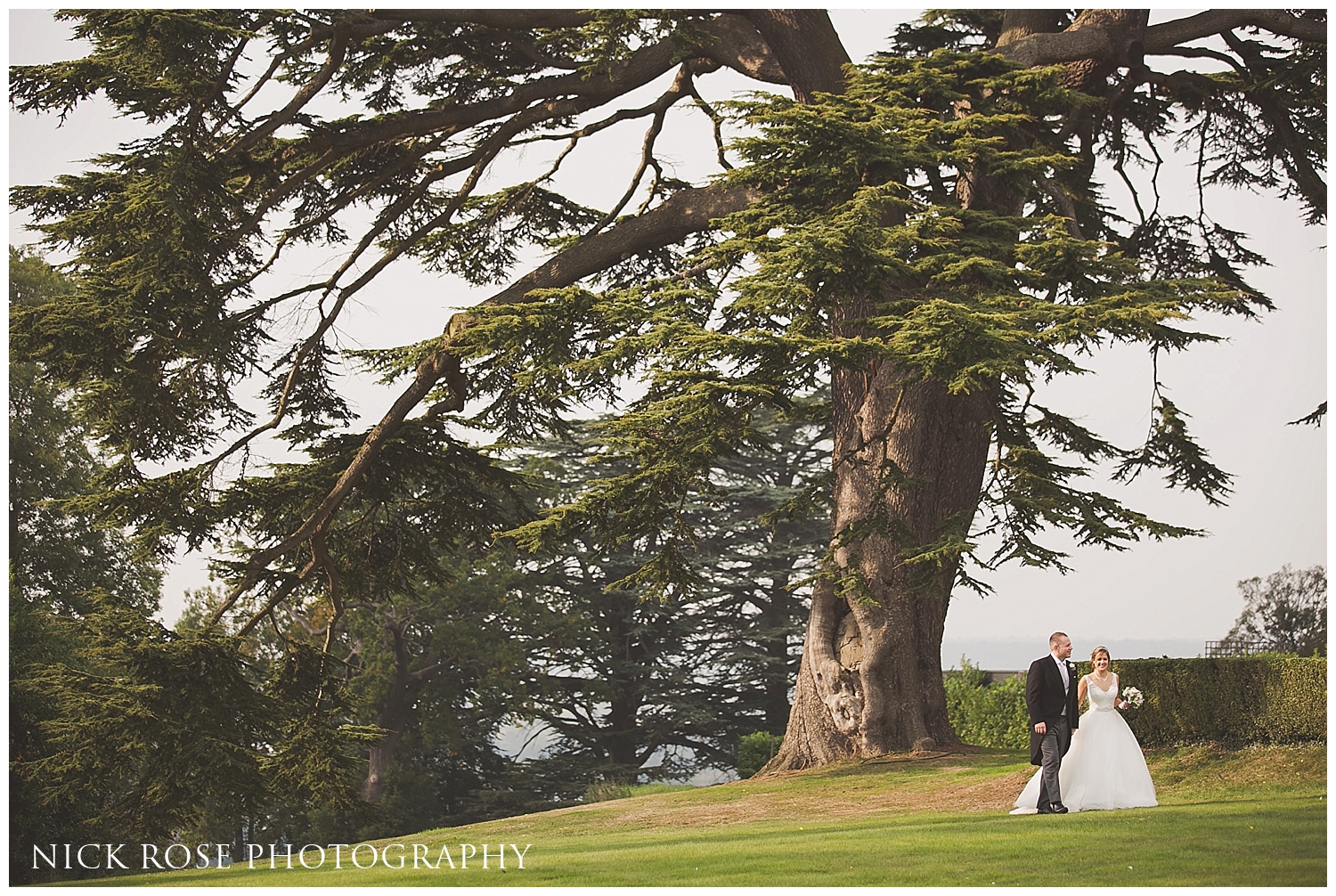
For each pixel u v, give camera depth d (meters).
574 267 22.19
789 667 52.25
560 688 50.12
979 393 20.53
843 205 15.83
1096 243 16.14
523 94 21.67
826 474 18.61
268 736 18.14
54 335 16.95
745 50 22.88
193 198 17.38
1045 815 12.38
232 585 20.64
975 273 16.06
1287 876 8.90
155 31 16.48
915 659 20.80
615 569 52.66
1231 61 22.98
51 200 17.73
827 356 15.01
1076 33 21.16
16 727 20.05
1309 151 23.22
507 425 20.86
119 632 17.48
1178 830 10.72
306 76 20.58
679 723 50.97
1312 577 43.88
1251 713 14.68
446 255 24.62
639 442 16.72
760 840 12.86
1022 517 16.89
